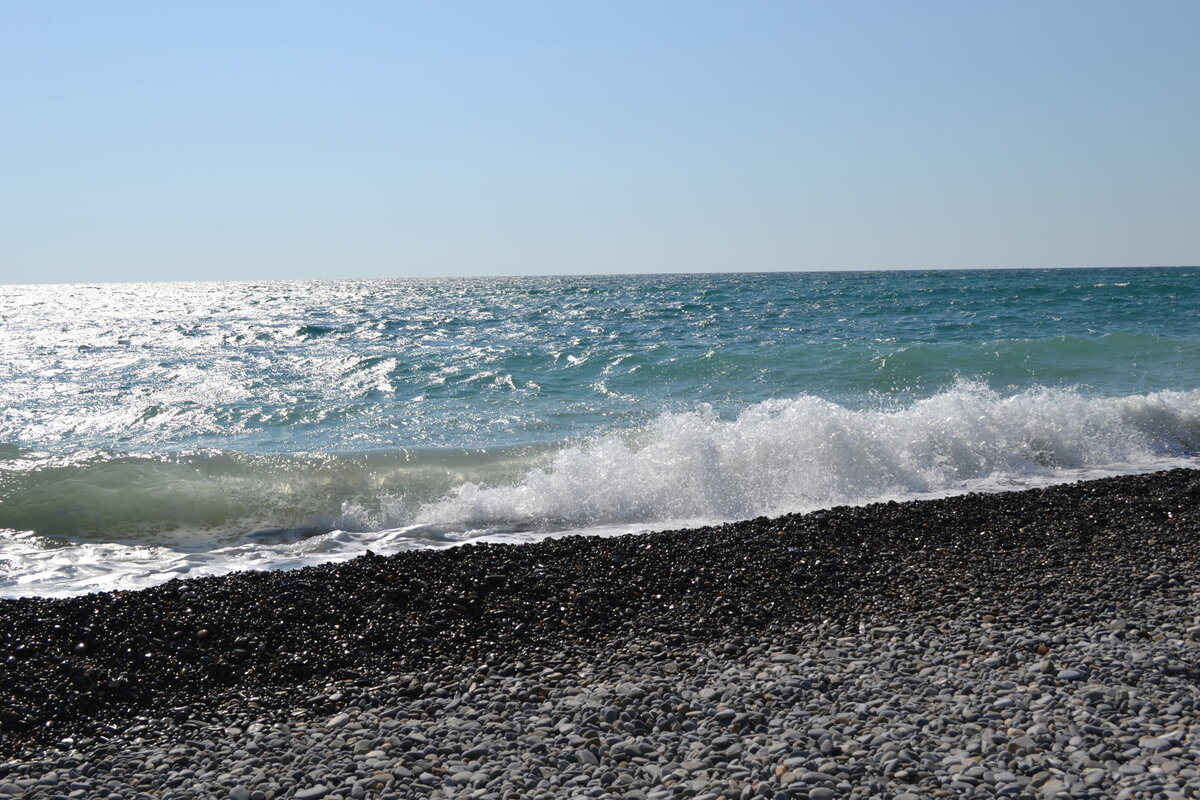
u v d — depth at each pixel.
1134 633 5.45
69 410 15.48
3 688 5.06
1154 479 10.33
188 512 9.70
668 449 11.11
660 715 4.59
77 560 8.33
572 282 131.12
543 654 5.61
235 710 4.93
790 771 3.91
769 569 7.18
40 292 113.81
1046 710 4.43
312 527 9.54
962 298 46.09
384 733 4.52
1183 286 53.22
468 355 22.42
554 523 9.73
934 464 11.66
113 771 4.24
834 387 17.70
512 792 3.84
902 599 6.43
